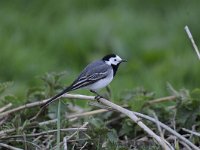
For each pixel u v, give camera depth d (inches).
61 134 404.5
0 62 649.0
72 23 711.7
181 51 681.0
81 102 538.0
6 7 755.4
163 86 597.9
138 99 435.2
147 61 672.4
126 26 714.8
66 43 692.1
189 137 413.4
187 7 740.7
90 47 694.5
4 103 446.6
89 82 434.3
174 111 442.6
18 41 688.4
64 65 665.6
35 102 428.5
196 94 436.5
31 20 733.9
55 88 444.1
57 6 761.0
